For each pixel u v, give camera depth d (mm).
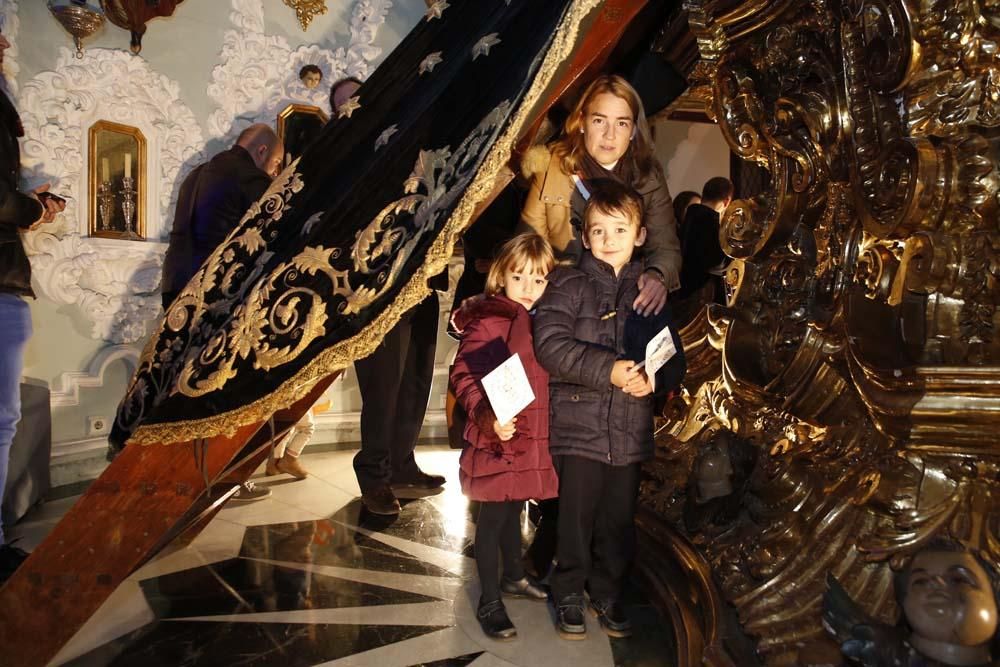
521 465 2297
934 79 1857
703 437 3352
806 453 2441
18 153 2979
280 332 2211
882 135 2053
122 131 4582
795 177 2592
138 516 2281
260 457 2867
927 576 1603
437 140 2240
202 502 2648
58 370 4352
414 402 3959
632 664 2186
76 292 4395
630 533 2373
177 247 4035
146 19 4566
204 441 2285
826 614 1884
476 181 2037
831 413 2441
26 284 2973
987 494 1839
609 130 2592
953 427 1845
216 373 2252
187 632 2396
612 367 2176
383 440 3662
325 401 4387
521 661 2201
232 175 3998
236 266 2482
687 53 3170
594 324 2303
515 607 2596
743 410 2932
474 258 3590
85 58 4391
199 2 4832
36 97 4203
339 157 2527
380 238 2184
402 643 2320
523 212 2791
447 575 2902
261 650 2277
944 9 1768
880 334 2047
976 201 1798
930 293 1892
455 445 3672
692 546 2686
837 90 2283
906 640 1650
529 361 2354
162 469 2297
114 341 4582
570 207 2717
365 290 2145
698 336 3557
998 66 1772
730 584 2318
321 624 2453
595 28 2479
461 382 2322
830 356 2406
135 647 2299
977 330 1867
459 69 2355
